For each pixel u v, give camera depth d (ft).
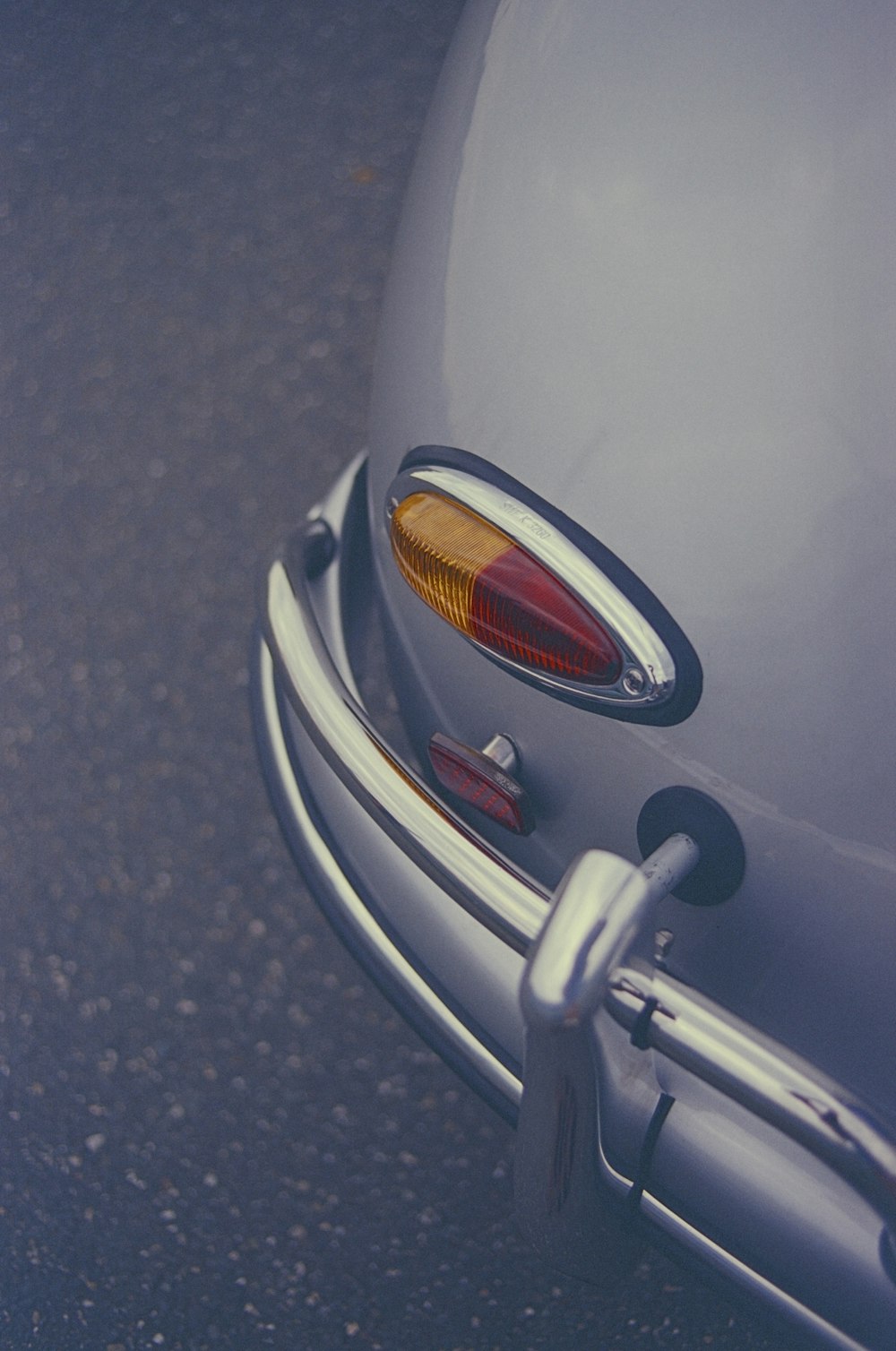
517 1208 4.30
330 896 5.30
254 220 10.81
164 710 8.47
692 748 3.86
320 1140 6.85
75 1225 6.66
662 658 3.76
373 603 6.01
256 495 9.33
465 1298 6.29
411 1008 5.01
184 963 7.51
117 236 10.85
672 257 3.70
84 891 7.81
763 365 3.54
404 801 4.45
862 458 3.42
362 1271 6.42
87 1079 7.15
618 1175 4.26
